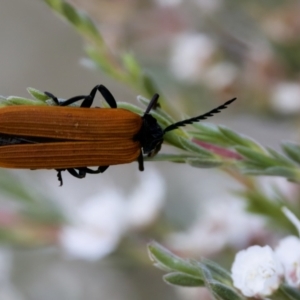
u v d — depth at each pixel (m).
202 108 0.14
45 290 0.16
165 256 0.10
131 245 0.13
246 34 0.14
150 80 0.11
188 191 0.16
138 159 0.12
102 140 0.11
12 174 0.13
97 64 0.11
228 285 0.10
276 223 0.12
